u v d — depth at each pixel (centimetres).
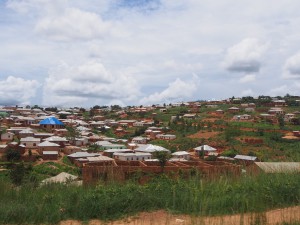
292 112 9881
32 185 929
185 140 6806
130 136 8444
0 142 6006
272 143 5812
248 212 663
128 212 713
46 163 4725
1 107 12850
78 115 12788
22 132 6738
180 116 10350
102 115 12975
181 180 879
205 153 5131
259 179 857
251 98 12812
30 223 667
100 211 707
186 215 686
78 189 874
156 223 649
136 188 805
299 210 673
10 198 830
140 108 14200
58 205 738
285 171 912
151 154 5041
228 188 790
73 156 4997
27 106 13975
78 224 664
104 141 6838
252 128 7394
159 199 753
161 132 8050
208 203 698
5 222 666
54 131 7762
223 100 13825
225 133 6900
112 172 1002
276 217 633
